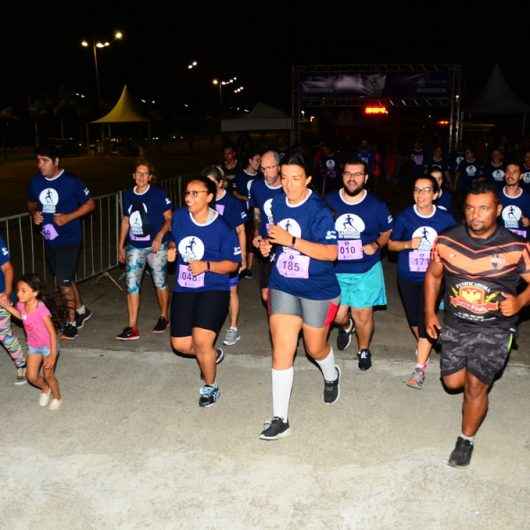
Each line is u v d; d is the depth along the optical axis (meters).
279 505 3.77
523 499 3.81
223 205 6.17
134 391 5.30
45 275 9.43
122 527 3.60
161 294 6.68
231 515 3.69
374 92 21.64
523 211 6.75
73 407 5.01
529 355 6.09
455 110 21.52
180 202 13.09
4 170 30.20
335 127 30.69
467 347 3.94
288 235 4.25
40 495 3.90
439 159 16.45
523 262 3.75
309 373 5.62
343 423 4.72
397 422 4.73
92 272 9.09
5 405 5.06
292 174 4.25
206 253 4.82
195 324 4.81
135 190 6.44
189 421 4.77
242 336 6.66
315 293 4.46
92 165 34.66
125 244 6.61
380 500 3.81
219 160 39.38
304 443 4.44
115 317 7.35
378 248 5.39
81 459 4.27
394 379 5.50
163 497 3.86
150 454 4.32
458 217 13.80
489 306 3.83
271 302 4.55
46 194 6.49
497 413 4.86
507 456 4.26
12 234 13.41
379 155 22.66
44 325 4.81
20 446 4.43
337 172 18.83
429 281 4.20
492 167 11.45
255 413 4.89
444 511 3.71
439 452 4.31
